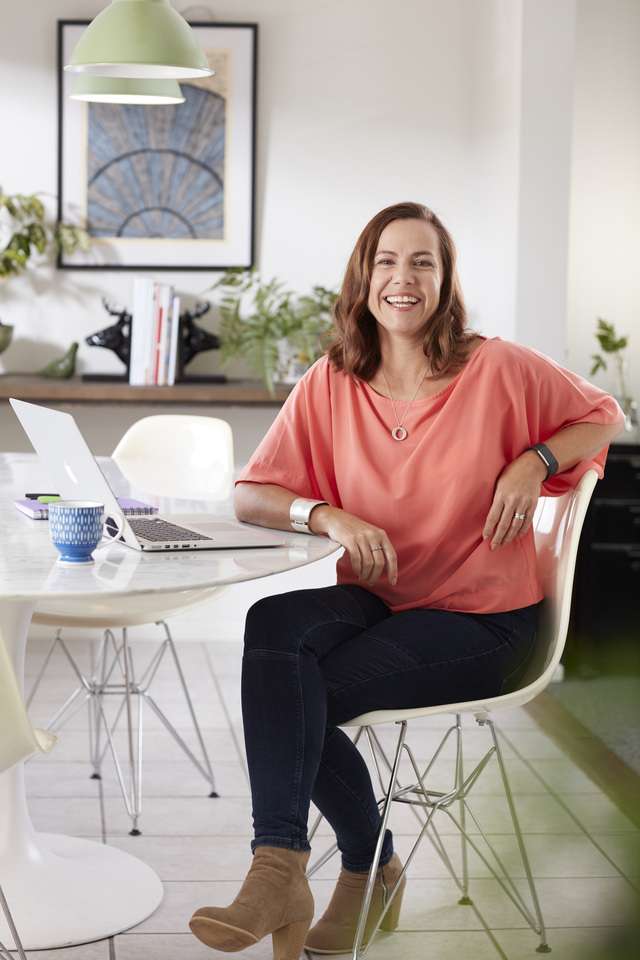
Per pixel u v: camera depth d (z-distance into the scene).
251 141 4.20
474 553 1.95
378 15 4.21
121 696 3.58
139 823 2.61
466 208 4.29
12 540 1.88
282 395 3.95
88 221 4.20
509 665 1.92
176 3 4.15
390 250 1.99
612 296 4.43
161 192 4.21
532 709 3.59
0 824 2.18
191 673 3.89
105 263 4.22
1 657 1.45
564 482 2.04
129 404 3.91
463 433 1.96
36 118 4.15
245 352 4.03
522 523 1.90
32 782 2.85
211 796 2.81
